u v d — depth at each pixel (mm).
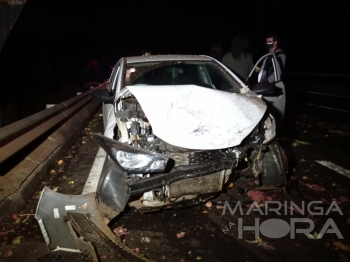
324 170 5172
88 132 8164
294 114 9805
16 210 4039
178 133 3258
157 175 3215
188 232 3572
